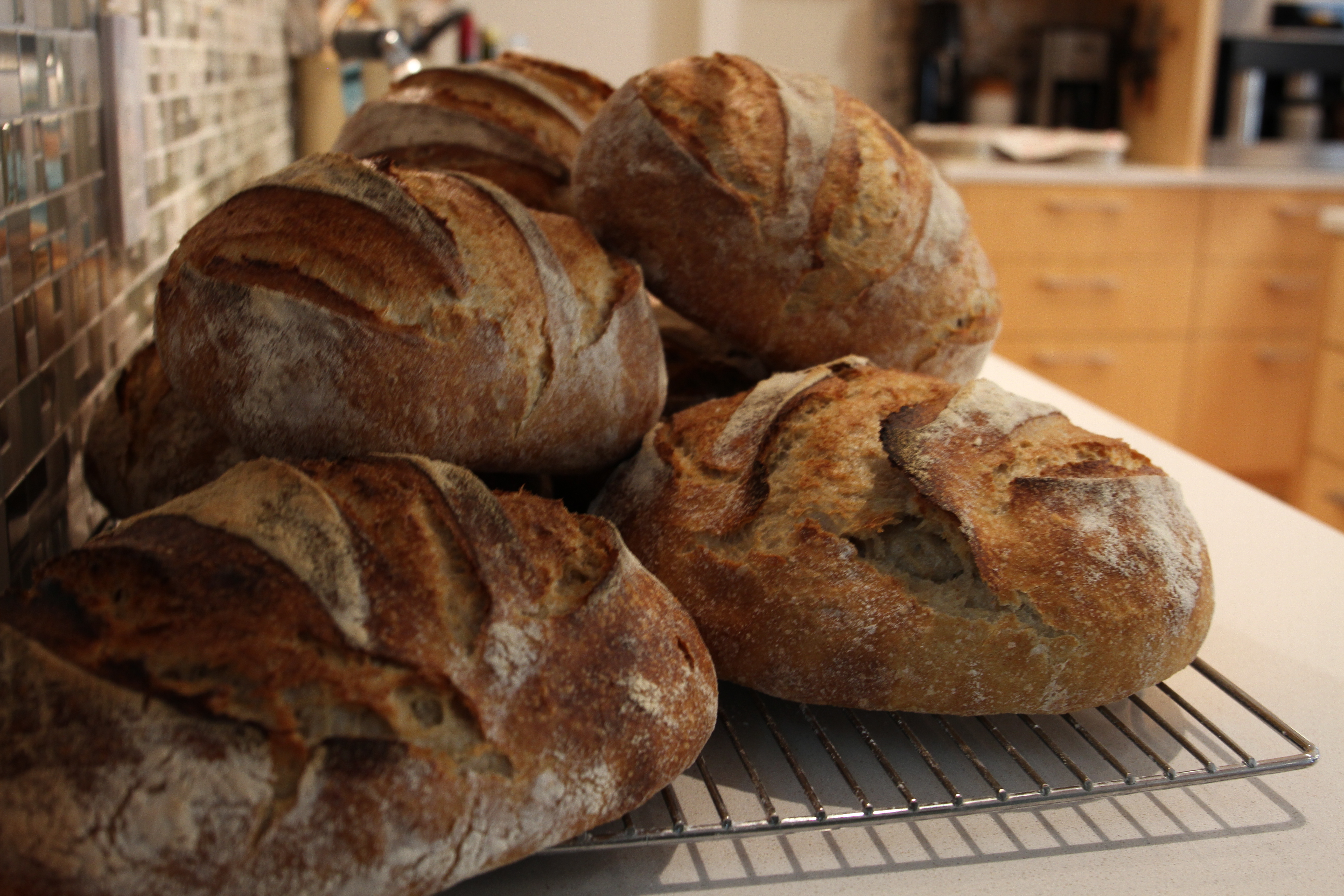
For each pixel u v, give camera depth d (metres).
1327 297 1.79
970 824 0.57
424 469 0.56
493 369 0.60
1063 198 2.24
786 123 0.72
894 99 2.79
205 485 0.64
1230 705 0.65
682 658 0.57
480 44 2.20
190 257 0.60
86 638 0.50
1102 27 2.72
